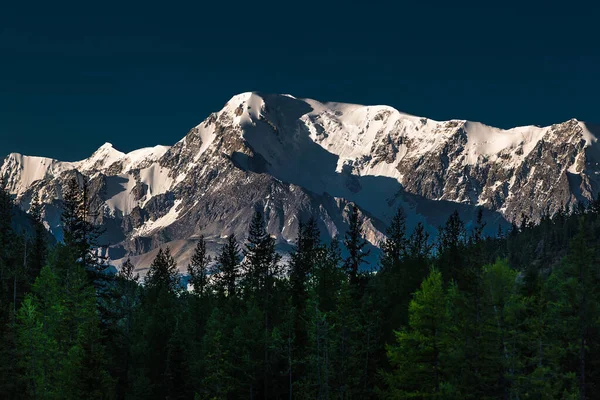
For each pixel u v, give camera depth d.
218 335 121.44
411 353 92.62
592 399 88.69
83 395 104.06
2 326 104.94
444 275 125.81
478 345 85.25
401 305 122.94
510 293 86.00
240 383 125.12
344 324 109.56
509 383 84.19
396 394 93.06
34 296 115.62
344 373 110.06
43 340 107.00
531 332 87.00
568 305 89.62
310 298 126.38
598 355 89.06
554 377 87.31
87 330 106.25
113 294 111.75
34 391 106.25
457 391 85.88
